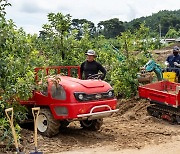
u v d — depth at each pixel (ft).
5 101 29.53
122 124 38.63
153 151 28.94
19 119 30.68
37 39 42.42
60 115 31.32
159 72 49.21
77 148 29.50
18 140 28.81
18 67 30.45
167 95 39.27
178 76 45.91
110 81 51.96
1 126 27.94
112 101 32.48
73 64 43.98
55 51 44.21
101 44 61.62
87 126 35.47
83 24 50.19
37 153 22.04
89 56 35.76
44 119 32.63
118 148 29.58
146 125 38.24
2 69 29.45
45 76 32.50
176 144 30.94
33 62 32.17
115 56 54.49
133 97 49.37
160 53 134.00
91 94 31.37
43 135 32.50
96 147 29.84
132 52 52.34
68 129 35.70
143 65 50.67
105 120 40.83
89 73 35.81
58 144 30.40
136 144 30.73
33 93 33.04
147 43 52.49
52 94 31.81
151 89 41.29
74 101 30.66
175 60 47.06
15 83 30.22
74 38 45.11
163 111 40.37
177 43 169.37
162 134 34.32
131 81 49.67
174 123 39.22
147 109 42.42
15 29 30.94
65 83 31.58
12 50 30.78
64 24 44.09
